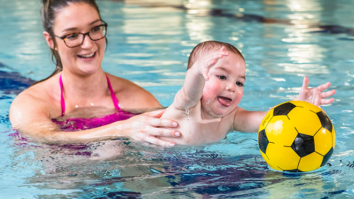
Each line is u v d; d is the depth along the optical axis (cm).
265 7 897
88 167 199
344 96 319
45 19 268
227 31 634
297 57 462
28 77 405
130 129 232
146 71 416
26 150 219
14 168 198
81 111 286
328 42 541
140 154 214
